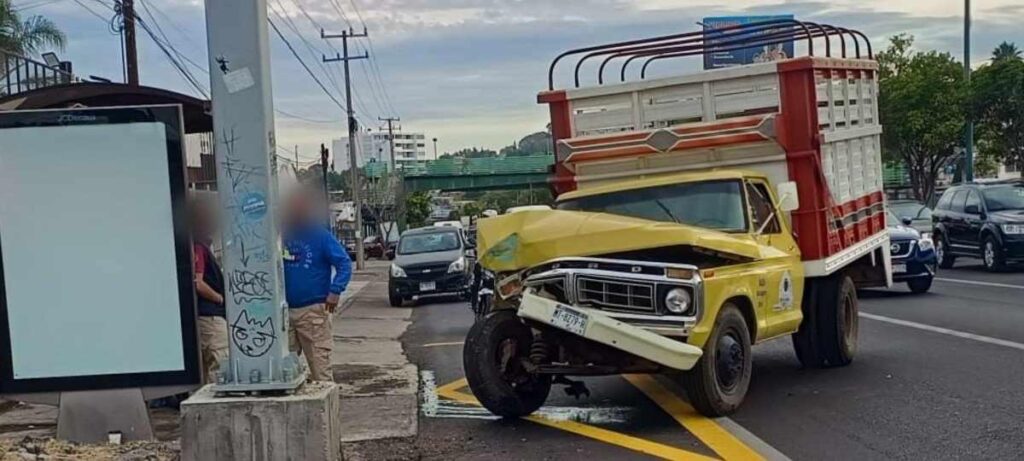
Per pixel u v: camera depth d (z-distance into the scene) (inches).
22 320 295.9
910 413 335.9
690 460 287.6
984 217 900.0
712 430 322.3
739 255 341.7
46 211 294.5
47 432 329.1
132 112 293.4
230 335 266.8
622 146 411.2
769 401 365.1
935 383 382.6
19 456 283.7
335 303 350.9
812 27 438.6
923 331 523.8
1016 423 315.3
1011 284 761.0
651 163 418.9
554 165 433.4
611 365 331.9
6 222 293.9
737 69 409.7
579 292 325.4
